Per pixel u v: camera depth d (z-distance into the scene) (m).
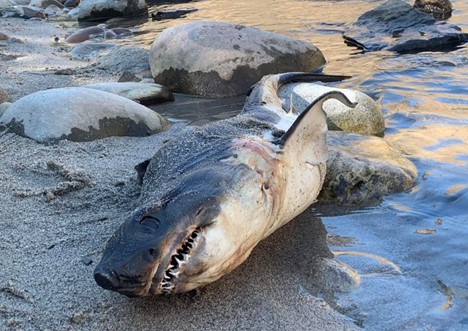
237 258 0.73
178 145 0.91
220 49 1.77
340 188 1.02
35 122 1.31
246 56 1.78
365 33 2.28
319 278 0.78
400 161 1.08
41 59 2.31
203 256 0.68
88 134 1.31
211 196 0.71
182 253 0.68
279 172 0.82
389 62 1.90
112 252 0.67
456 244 0.85
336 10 2.92
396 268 0.80
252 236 0.75
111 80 1.91
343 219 0.95
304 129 0.87
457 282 0.77
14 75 1.99
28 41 2.76
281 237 0.89
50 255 0.84
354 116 1.29
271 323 0.70
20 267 0.81
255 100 1.19
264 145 0.83
